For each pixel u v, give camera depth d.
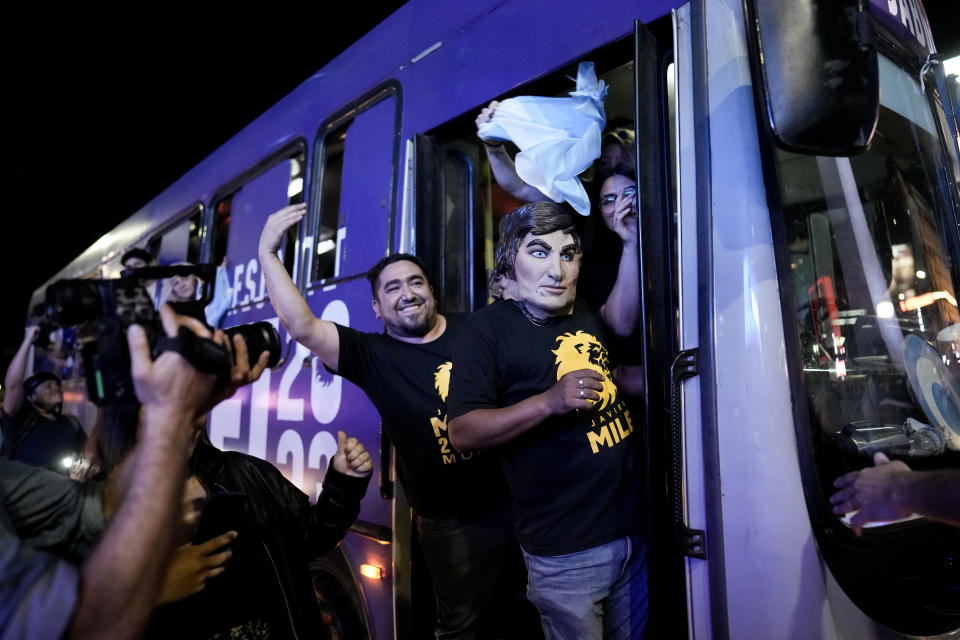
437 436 2.31
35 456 3.43
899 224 1.91
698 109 1.68
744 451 1.49
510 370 1.97
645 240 1.71
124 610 0.86
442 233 2.56
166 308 0.95
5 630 0.80
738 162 1.59
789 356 1.51
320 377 3.00
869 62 1.35
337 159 3.12
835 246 1.71
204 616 1.25
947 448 1.73
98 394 0.95
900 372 1.76
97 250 6.31
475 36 2.39
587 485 1.85
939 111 2.21
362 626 2.68
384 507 2.58
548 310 1.99
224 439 3.75
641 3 1.86
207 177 4.30
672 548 1.63
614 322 2.50
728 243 1.58
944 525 1.64
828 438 1.55
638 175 1.74
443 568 2.36
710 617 1.52
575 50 2.01
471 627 2.36
